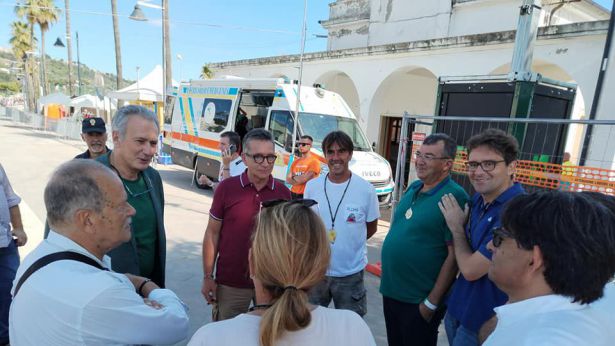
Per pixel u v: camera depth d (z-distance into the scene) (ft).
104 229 4.13
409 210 7.47
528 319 2.96
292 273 3.20
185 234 18.62
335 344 3.28
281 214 3.42
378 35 41.42
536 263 3.07
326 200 8.76
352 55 36.94
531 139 15.15
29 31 135.95
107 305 3.58
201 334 3.21
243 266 7.67
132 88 46.91
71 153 45.96
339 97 27.91
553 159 16.29
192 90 33.01
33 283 3.62
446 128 16.61
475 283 5.96
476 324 5.85
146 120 6.36
